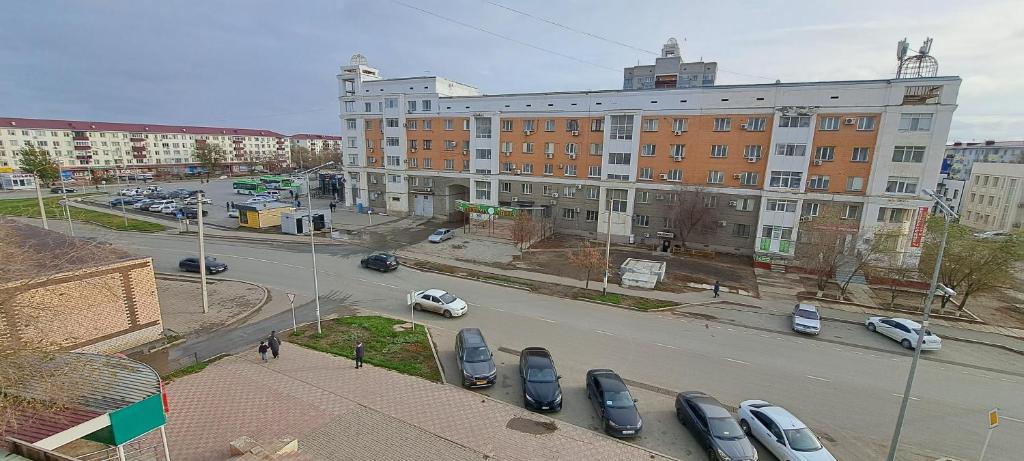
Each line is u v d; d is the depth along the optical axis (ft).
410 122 189.26
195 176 376.89
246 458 39.93
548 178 164.66
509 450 45.91
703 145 140.77
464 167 181.57
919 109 115.03
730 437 45.80
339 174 277.23
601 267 103.50
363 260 117.08
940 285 45.96
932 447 50.42
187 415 50.01
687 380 63.31
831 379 65.21
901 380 65.87
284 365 63.05
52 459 30.81
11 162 305.12
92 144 346.13
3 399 34.60
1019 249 89.86
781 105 129.29
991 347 79.92
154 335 73.31
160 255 125.18
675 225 142.31
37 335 55.16
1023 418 56.90
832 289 110.22
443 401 54.90
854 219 125.49
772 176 132.57
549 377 57.00
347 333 75.00
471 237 156.15
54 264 63.31
